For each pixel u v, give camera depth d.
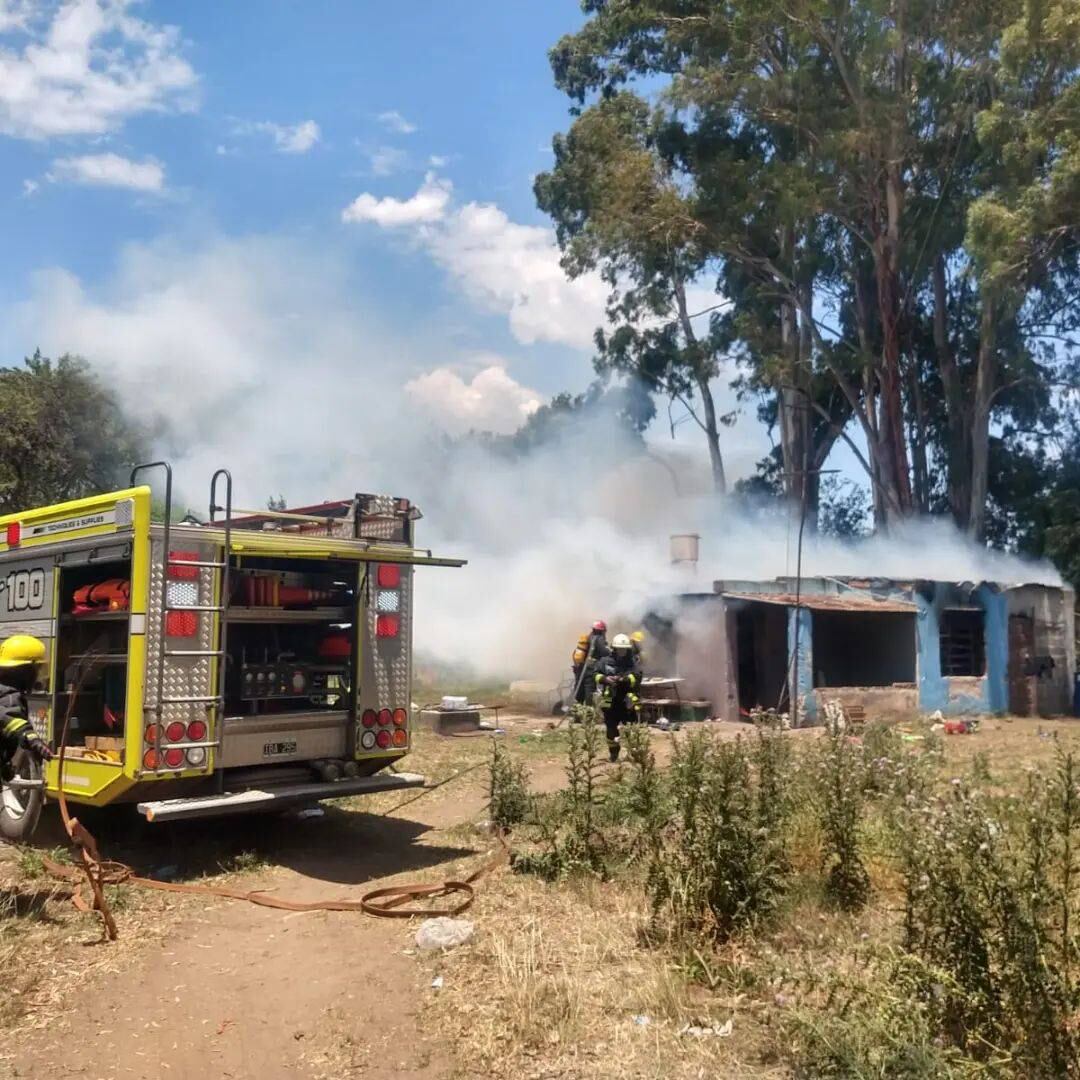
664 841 6.82
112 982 5.42
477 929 6.02
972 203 29.19
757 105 32.84
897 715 21.00
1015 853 4.67
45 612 8.06
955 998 4.13
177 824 8.76
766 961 5.02
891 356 33.88
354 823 9.17
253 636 8.34
